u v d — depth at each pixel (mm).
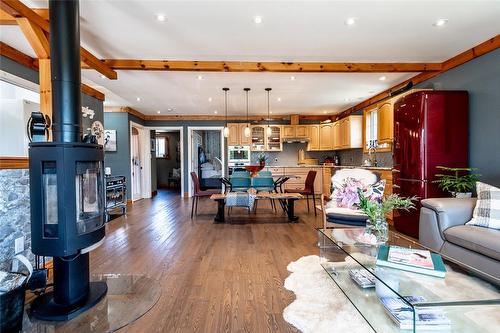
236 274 2555
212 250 3240
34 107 3578
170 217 5125
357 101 6305
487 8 2510
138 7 2428
